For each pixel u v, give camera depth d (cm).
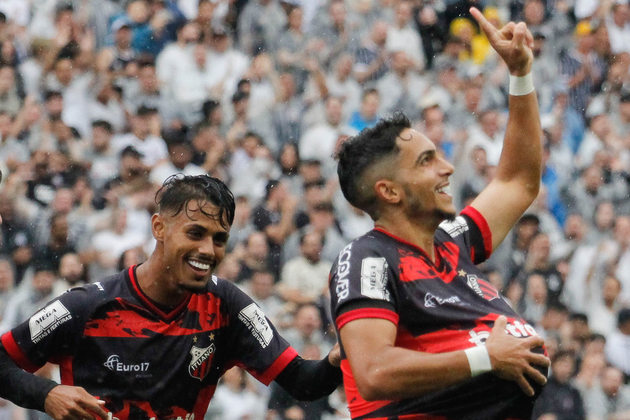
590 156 1941
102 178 1555
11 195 1476
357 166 532
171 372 593
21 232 1444
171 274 578
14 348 582
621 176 1905
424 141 526
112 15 1822
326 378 600
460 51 2014
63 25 1744
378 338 476
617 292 1689
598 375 1556
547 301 1614
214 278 614
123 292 593
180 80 1795
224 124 1772
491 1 2116
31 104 1605
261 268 1496
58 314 584
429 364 462
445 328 500
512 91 588
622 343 1642
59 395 557
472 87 1948
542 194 1816
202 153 1683
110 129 1612
